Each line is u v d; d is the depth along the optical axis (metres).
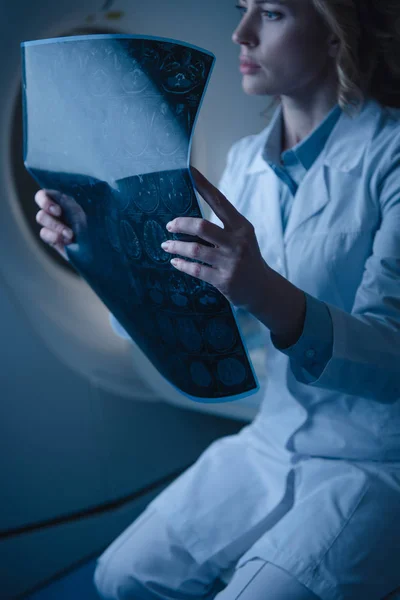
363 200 1.06
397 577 0.93
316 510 0.98
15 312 1.57
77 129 0.85
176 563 1.13
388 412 1.04
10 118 1.51
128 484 1.83
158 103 0.73
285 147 1.26
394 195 1.01
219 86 1.61
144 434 1.87
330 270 1.07
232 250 0.77
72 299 1.66
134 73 0.73
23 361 1.59
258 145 1.33
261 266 0.81
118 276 0.98
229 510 1.14
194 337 0.88
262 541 0.97
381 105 1.14
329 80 1.13
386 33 1.09
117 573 1.14
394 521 0.95
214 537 1.12
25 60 0.86
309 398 1.10
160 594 1.12
